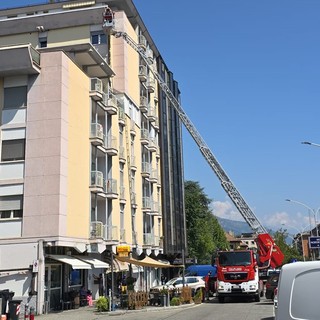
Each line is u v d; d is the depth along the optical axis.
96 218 30.12
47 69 26.95
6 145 26.56
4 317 16.84
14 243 24.84
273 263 28.08
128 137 39.25
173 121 55.62
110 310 22.78
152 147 45.88
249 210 28.73
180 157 57.47
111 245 31.55
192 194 67.06
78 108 28.80
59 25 39.56
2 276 24.19
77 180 27.77
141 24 46.81
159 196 49.06
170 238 49.75
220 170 29.50
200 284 30.72
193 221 65.81
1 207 25.78
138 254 39.84
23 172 25.94
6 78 27.30
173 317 18.73
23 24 39.72
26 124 26.48
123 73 39.56
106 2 42.69
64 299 26.09
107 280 33.41
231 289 26.08
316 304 4.63
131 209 38.59
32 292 23.23
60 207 25.17
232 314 19.17
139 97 44.44
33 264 24.02
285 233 80.25
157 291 25.70
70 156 27.03
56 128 26.11
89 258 28.86
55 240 24.61
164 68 54.94
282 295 4.84
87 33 39.16
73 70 28.42
